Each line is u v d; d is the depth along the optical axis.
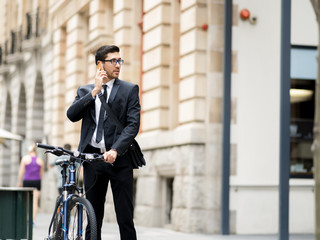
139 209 15.55
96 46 20.20
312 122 13.49
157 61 15.13
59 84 25.23
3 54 36.53
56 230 6.52
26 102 33.59
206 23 13.27
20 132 33.81
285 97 10.41
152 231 13.44
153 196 14.87
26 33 31.47
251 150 13.02
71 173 6.48
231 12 12.94
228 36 12.89
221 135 12.95
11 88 35.03
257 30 13.20
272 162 13.09
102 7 20.02
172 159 13.90
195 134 12.99
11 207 8.88
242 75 13.08
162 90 14.98
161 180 14.89
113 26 19.88
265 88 13.16
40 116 30.19
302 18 13.57
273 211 13.02
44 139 26.81
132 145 6.44
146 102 15.80
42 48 28.31
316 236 5.19
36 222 17.50
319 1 5.49
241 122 13.02
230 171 12.88
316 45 13.62
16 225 8.91
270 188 13.07
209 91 13.04
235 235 12.53
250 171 12.97
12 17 37.31
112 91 6.47
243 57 13.11
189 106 13.37
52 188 24.12
